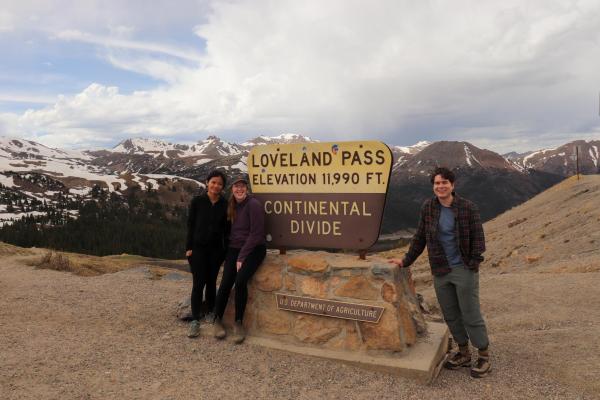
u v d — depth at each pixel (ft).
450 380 14.89
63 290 28.63
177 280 40.55
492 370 15.58
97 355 16.02
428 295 33.04
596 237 50.01
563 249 51.93
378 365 15.25
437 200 14.87
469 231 14.33
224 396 13.06
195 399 12.76
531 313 24.18
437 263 14.88
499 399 13.24
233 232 18.52
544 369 15.53
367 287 16.52
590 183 108.37
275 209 19.45
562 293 27.53
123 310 23.61
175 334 19.24
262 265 18.74
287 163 19.12
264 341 17.94
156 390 13.25
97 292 28.50
